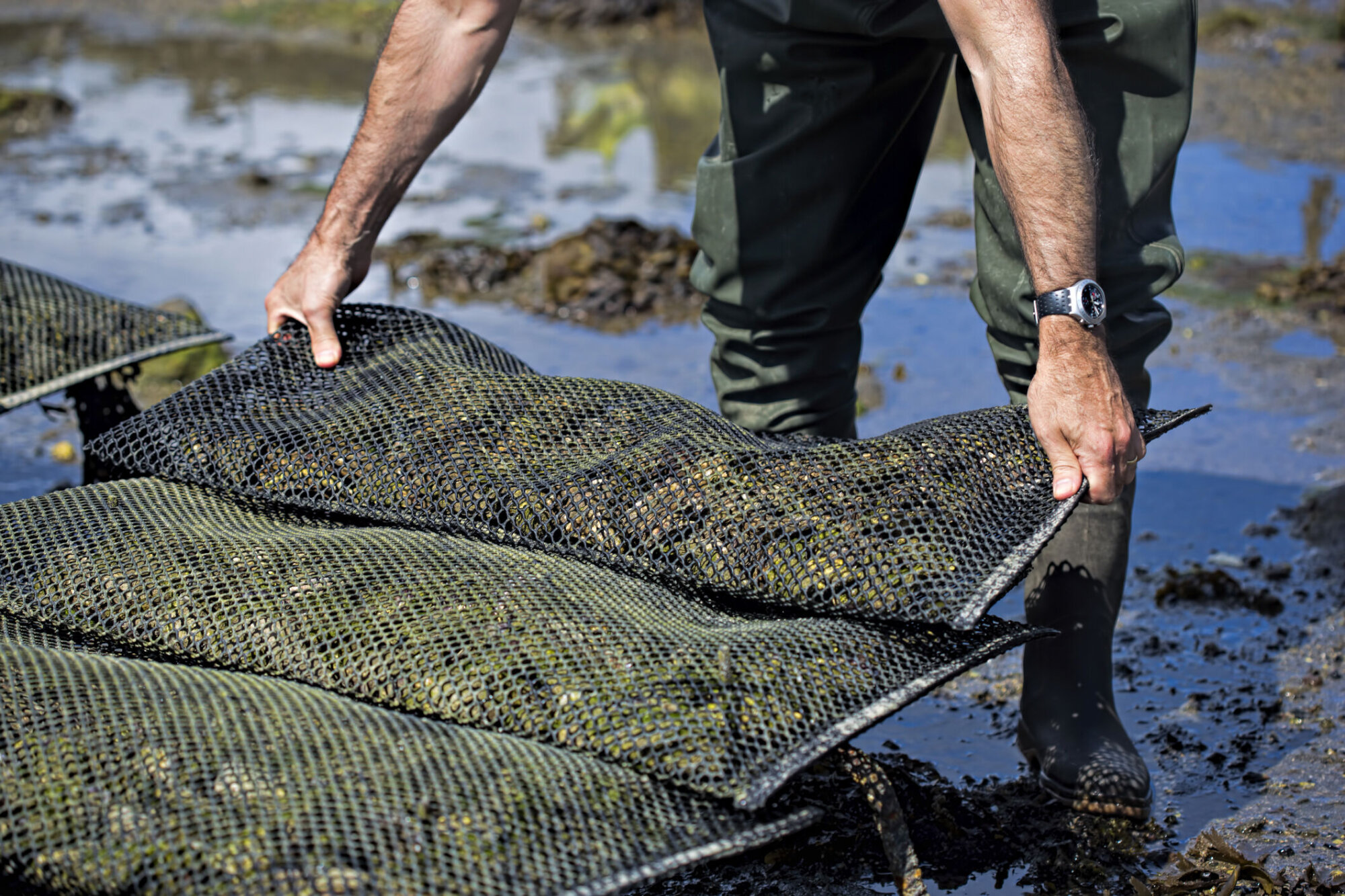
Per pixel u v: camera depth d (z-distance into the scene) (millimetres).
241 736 1633
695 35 10234
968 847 2115
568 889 1501
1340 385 4082
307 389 2273
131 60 9578
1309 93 7785
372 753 1623
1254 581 3002
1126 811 2162
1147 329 2211
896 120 2479
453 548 1948
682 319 4906
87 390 2939
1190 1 2121
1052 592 2291
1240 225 5668
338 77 9109
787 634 1775
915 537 1814
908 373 4273
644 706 1666
